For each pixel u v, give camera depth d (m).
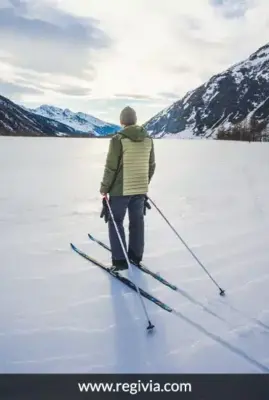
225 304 2.76
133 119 3.15
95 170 11.04
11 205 5.96
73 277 3.16
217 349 2.24
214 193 7.13
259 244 4.11
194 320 2.54
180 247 3.97
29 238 4.22
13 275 3.18
